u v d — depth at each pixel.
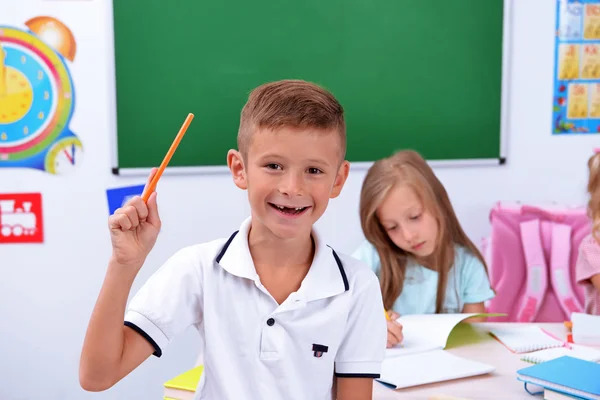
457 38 2.44
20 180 2.34
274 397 0.85
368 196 1.70
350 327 0.92
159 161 2.39
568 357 1.14
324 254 0.91
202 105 2.38
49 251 2.38
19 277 2.38
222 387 0.85
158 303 0.85
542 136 2.52
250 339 0.86
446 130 2.49
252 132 0.82
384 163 1.71
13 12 2.27
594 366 1.09
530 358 1.21
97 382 0.80
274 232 0.83
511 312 1.97
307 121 0.79
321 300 0.89
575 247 1.95
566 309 1.94
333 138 0.82
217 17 2.35
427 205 1.66
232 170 0.90
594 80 2.50
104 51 2.32
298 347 0.87
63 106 2.32
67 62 2.30
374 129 2.46
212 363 0.86
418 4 2.41
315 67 2.41
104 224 2.39
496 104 2.49
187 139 2.39
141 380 2.46
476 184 2.52
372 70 2.43
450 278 1.76
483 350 1.29
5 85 2.29
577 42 2.48
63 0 2.28
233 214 2.45
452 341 1.35
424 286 1.76
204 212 2.44
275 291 0.89
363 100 2.45
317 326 0.87
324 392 0.90
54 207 2.36
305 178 0.81
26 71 2.29
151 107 2.36
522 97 2.50
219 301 0.87
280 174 0.80
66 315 2.41
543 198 2.55
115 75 2.33
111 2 2.29
